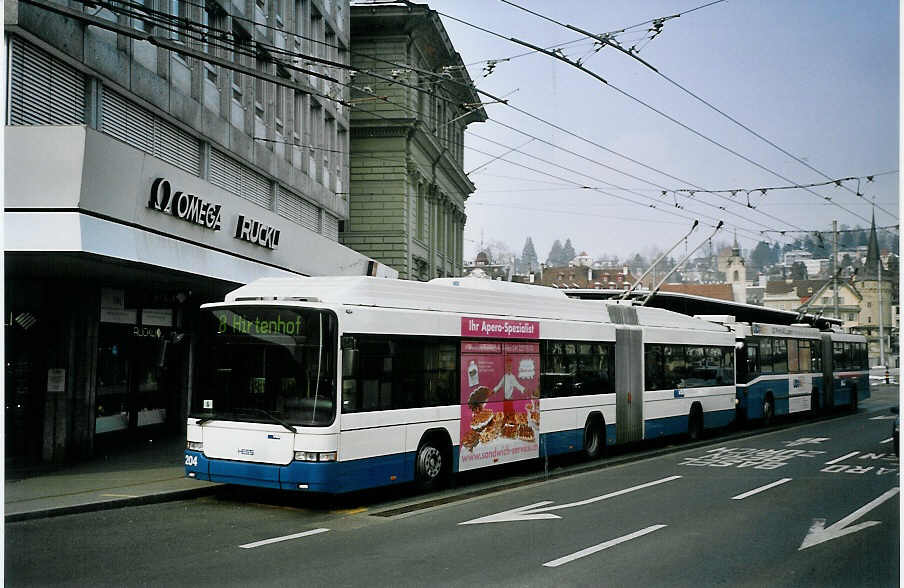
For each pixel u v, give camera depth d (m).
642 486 14.84
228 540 9.91
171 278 17.33
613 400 18.86
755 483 15.21
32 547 9.32
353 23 38.44
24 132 13.02
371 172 38.94
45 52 14.54
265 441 11.80
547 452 16.52
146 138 18.11
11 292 15.84
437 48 41.81
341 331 11.87
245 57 23.31
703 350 23.36
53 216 12.98
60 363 16.05
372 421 12.30
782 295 78.00
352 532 10.52
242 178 23.41
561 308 17.53
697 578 8.31
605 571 8.53
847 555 9.41
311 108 29.88
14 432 15.83
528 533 10.51
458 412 14.16
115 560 8.76
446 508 12.47
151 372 20.03
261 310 12.15
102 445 17.91
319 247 25.23
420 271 42.38
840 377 34.22
